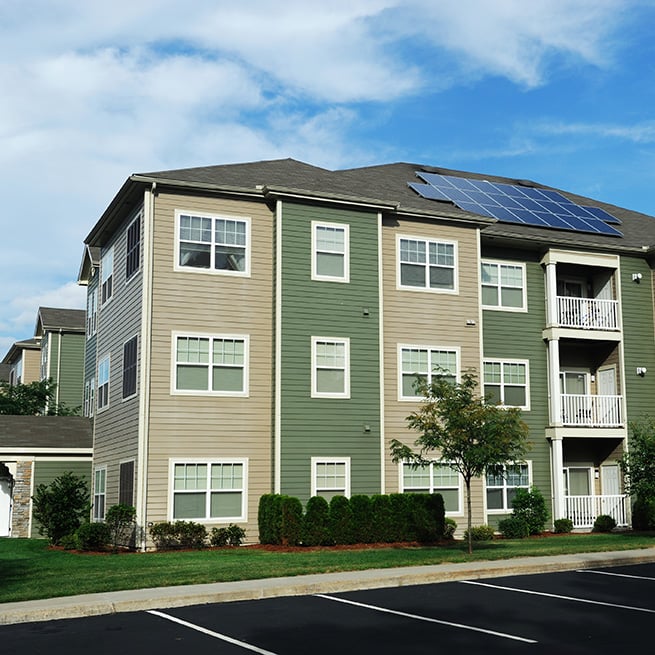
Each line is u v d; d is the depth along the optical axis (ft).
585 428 95.40
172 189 77.36
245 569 54.54
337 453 78.89
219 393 76.84
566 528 91.15
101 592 46.09
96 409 94.22
